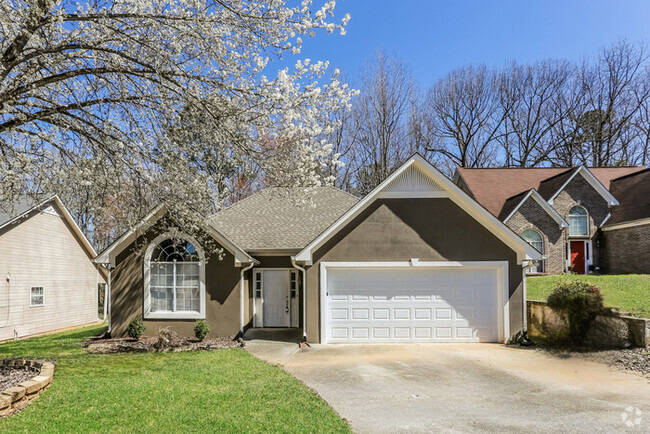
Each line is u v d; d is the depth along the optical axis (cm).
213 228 1248
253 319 1467
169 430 522
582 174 2333
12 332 1636
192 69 802
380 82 3272
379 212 1204
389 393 708
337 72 795
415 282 1199
